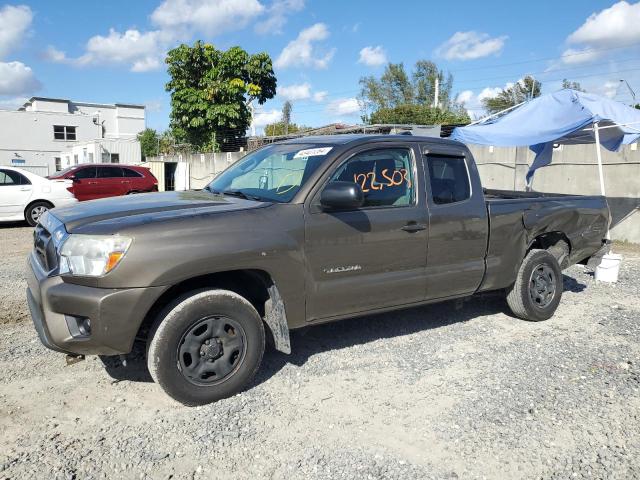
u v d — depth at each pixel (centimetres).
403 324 534
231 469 294
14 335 491
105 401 367
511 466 301
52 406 359
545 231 550
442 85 5228
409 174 449
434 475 291
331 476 289
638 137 984
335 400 374
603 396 385
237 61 2541
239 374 370
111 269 323
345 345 475
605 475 293
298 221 383
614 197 1149
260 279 383
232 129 2592
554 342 495
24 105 5572
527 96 4925
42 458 299
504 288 548
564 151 1216
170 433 328
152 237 332
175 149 3228
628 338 509
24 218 1285
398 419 350
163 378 341
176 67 2555
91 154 3538
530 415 357
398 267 436
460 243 471
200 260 341
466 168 489
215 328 358
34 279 365
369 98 5409
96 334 325
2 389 382
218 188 473
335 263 401
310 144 448
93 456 303
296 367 426
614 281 748
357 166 420
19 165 4238
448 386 398
